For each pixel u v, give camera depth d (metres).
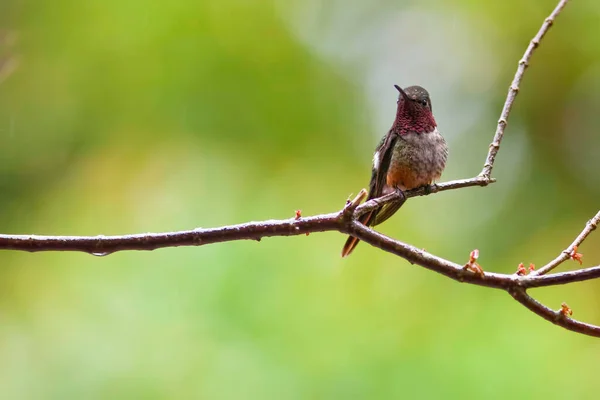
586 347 8.77
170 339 8.94
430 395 8.38
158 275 9.45
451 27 15.27
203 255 9.48
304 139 13.59
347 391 8.48
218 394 8.44
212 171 12.09
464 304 9.51
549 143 14.05
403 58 15.39
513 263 12.27
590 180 13.61
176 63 13.29
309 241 9.91
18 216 12.96
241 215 11.34
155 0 13.33
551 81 14.12
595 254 12.29
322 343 8.95
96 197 12.30
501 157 14.11
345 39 15.34
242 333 8.90
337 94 14.49
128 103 13.27
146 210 11.75
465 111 14.87
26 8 13.33
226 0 13.69
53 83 13.52
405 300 9.71
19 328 9.71
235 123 13.16
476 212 13.10
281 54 14.01
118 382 8.74
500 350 8.72
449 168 14.20
